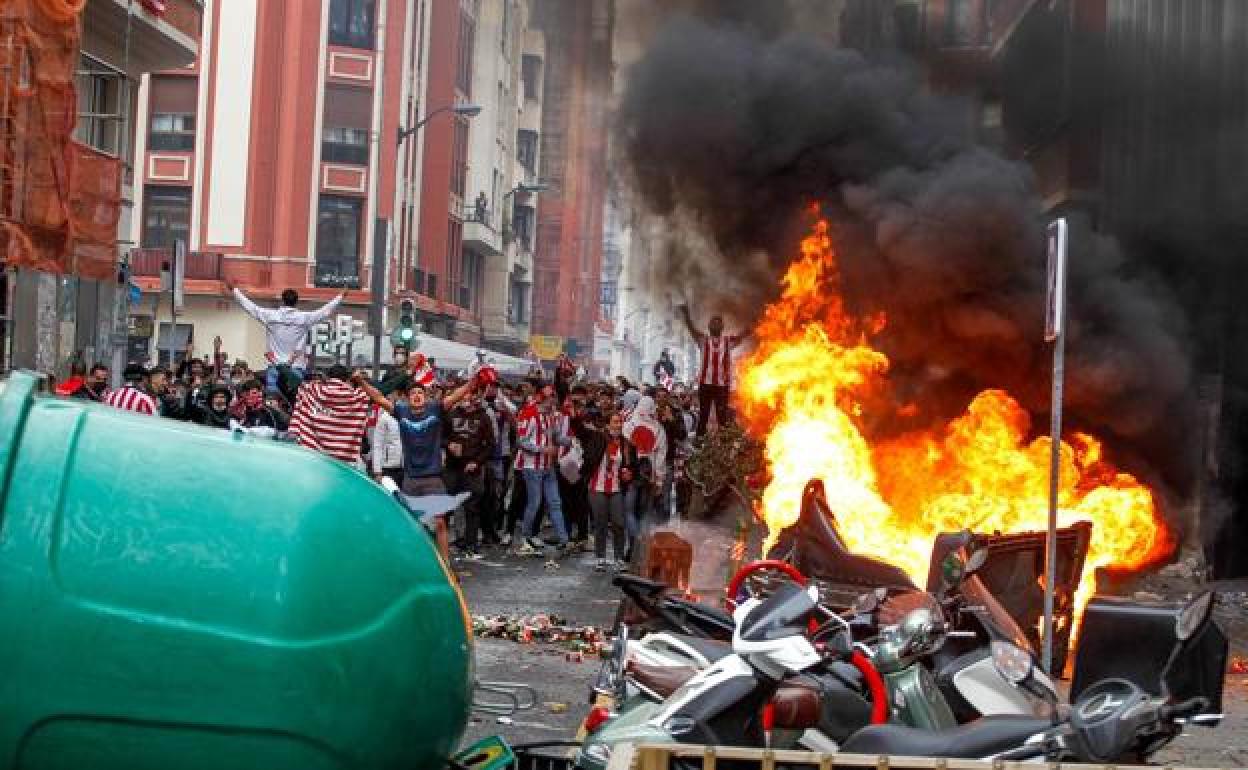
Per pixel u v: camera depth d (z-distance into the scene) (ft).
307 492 13.43
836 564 34.14
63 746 12.70
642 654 20.08
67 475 12.88
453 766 15.14
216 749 12.90
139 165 176.35
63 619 12.63
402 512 14.20
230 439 13.62
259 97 176.14
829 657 18.38
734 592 24.30
